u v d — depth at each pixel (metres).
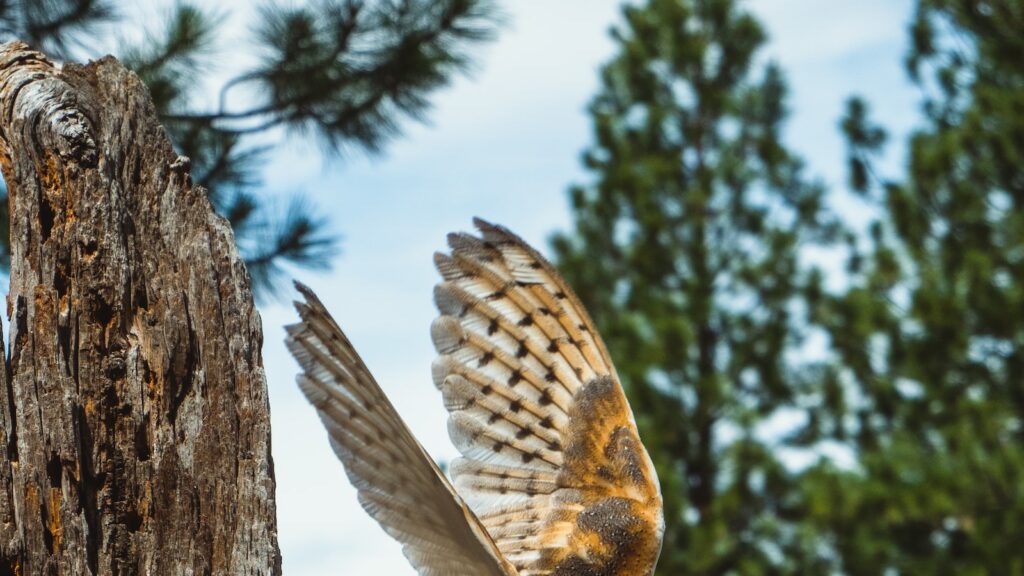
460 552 4.52
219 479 5.51
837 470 31.50
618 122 36.28
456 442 5.52
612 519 5.45
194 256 5.73
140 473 5.46
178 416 5.57
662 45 36.19
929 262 31.36
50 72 6.01
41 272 5.61
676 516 32.03
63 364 5.48
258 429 5.59
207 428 5.56
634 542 5.41
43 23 12.55
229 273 5.75
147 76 12.71
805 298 35.62
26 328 5.53
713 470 34.41
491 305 5.67
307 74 13.50
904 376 31.19
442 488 4.31
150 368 5.58
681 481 32.78
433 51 13.82
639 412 33.88
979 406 29.80
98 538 5.37
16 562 5.27
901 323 31.41
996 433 29.70
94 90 5.98
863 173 32.25
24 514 5.30
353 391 4.36
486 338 5.64
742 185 36.03
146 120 5.91
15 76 5.94
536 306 5.73
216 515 5.47
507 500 5.50
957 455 29.69
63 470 5.36
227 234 5.81
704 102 36.19
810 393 35.03
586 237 35.62
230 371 5.63
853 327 31.98
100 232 5.65
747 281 35.34
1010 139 29.80
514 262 5.73
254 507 5.50
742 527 34.38
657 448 33.03
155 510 5.45
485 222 5.71
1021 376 30.62
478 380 5.59
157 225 5.80
